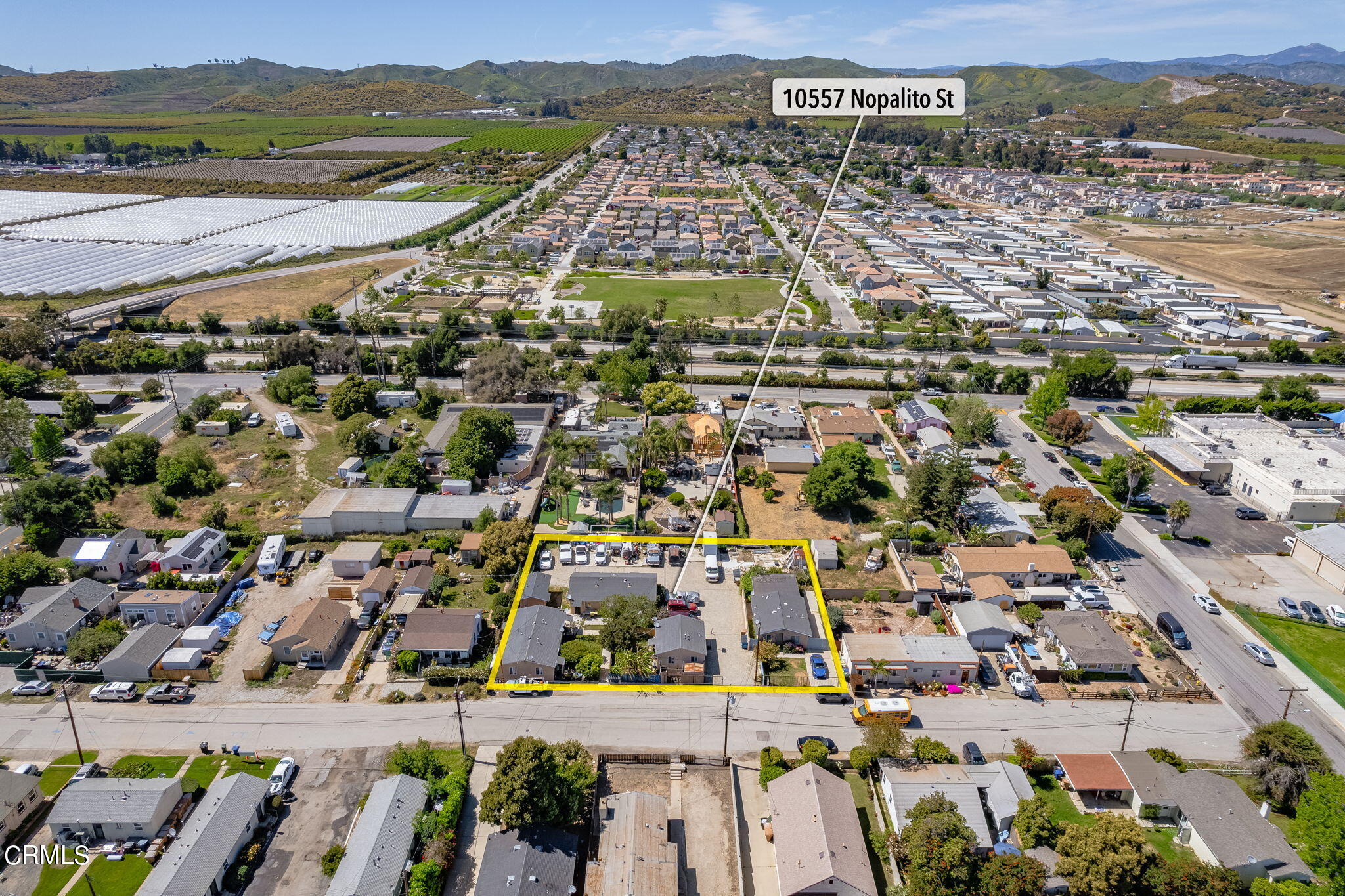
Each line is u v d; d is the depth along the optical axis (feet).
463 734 189.88
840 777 179.83
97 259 647.56
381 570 246.06
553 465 308.19
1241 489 315.58
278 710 197.47
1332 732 193.26
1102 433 372.99
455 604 237.04
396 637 222.48
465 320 495.00
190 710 197.26
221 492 303.27
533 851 151.94
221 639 221.87
